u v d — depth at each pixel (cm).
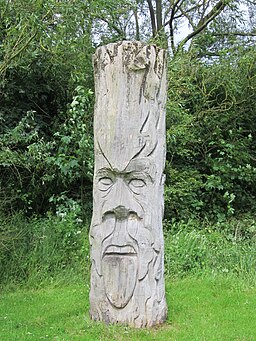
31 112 696
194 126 826
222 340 363
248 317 423
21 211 684
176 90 777
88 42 738
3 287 563
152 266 392
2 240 597
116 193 394
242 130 843
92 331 379
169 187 767
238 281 546
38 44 700
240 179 824
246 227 748
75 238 647
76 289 546
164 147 412
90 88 749
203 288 521
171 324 400
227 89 820
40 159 687
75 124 697
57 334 382
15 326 411
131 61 393
